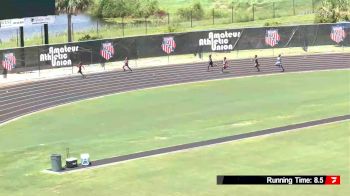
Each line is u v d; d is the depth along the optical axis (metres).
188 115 65.94
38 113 69.50
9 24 91.62
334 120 59.91
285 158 48.16
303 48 101.50
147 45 97.38
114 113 68.44
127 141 56.12
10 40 116.81
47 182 45.03
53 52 89.81
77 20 135.50
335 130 56.06
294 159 47.81
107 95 77.56
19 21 92.12
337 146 50.94
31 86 81.25
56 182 44.91
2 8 90.81
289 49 101.50
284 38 101.69
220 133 57.19
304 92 75.12
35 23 93.44
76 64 91.44
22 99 75.31
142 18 136.38
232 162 47.62
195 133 57.81
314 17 120.31
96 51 92.94
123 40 95.31
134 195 41.41
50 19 94.62
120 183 43.88
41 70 89.19
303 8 131.75
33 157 52.25
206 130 58.81
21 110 70.81
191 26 122.56
